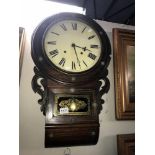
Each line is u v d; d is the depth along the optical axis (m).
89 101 0.89
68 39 0.92
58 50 0.89
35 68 0.87
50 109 0.84
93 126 0.87
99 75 0.93
